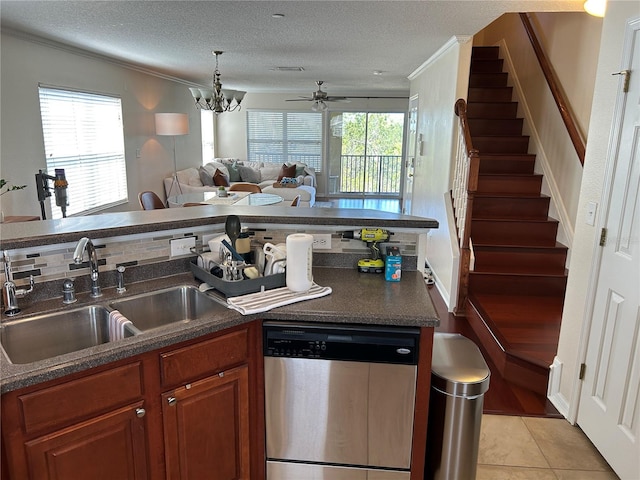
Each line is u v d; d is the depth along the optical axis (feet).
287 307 5.87
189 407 5.42
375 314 5.68
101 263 6.40
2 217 11.94
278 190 25.58
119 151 19.43
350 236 7.44
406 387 5.76
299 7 10.11
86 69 16.57
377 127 34.94
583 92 12.59
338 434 6.04
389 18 11.02
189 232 7.16
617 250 6.93
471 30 12.28
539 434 8.01
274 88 31.22
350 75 22.71
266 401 6.05
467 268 12.57
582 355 7.88
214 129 34.73
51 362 4.45
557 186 13.87
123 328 5.42
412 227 7.28
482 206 14.40
